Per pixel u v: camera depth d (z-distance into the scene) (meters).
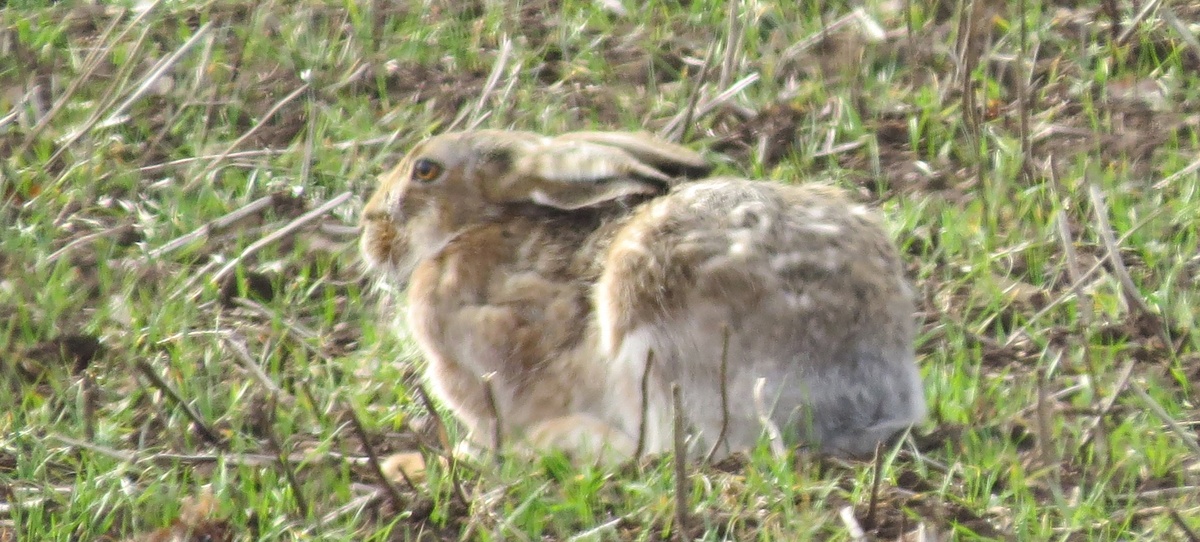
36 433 9.96
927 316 11.12
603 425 9.29
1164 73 13.83
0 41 14.68
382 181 10.89
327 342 11.13
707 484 8.79
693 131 13.30
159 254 11.86
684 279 8.75
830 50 14.24
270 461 9.41
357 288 11.66
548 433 9.30
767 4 14.88
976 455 9.22
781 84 13.96
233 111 13.77
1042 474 9.03
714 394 8.84
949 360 10.66
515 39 14.62
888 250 9.26
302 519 8.94
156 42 14.67
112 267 11.80
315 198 12.65
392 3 15.19
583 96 13.84
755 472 8.73
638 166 9.23
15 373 10.57
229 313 11.48
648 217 8.98
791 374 8.79
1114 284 11.27
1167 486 9.16
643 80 14.05
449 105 13.80
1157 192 12.33
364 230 10.34
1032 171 12.45
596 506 8.85
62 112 13.59
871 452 9.09
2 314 11.24
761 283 8.71
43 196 12.52
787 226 8.85
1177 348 10.55
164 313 11.12
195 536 8.91
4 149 13.28
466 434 10.09
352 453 9.76
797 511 8.70
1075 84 13.70
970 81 12.91
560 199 9.45
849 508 8.60
